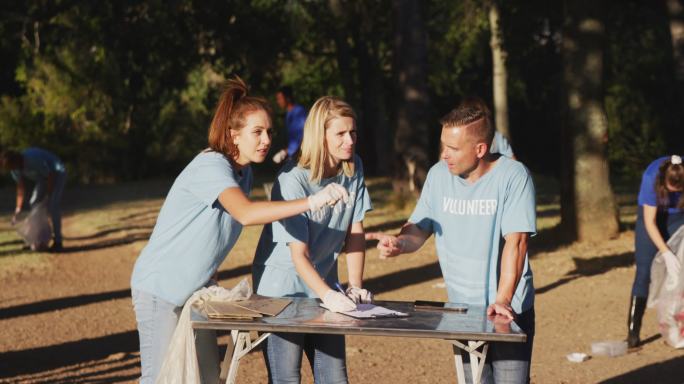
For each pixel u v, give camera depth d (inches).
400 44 1660.9
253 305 366.6
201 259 383.9
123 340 745.0
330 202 348.8
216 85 3253.0
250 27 2728.8
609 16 2249.0
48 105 3102.9
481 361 335.6
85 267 1208.2
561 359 641.0
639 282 661.3
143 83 3120.1
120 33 2615.7
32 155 1337.4
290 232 380.5
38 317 856.9
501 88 2279.8
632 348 665.0
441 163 399.5
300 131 1226.6
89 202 2436.0
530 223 373.4
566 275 1003.9
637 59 2753.4
